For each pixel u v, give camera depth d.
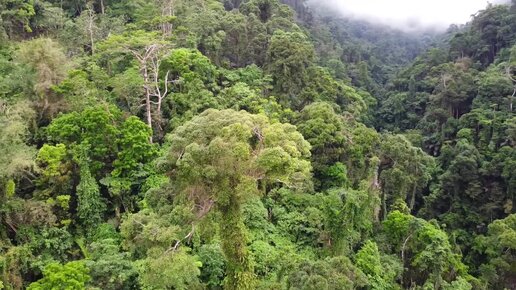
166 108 33.75
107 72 35.78
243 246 17.59
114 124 27.59
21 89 28.59
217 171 15.65
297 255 24.88
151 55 33.97
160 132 32.00
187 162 15.60
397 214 32.41
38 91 28.16
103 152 26.05
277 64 43.69
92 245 22.17
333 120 36.16
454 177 43.41
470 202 43.31
